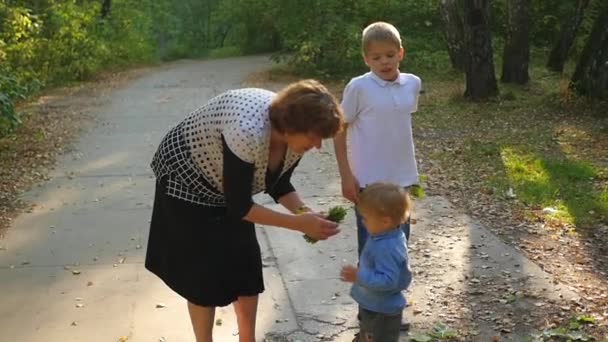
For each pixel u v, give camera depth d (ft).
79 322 13.10
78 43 59.62
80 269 15.71
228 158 8.75
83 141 30.40
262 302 13.82
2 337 12.54
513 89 41.27
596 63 34.06
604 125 30.55
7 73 34.14
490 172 23.63
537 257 15.84
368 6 54.90
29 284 14.89
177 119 36.14
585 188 21.42
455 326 12.61
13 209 20.38
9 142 29.86
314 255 16.34
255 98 8.96
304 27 54.34
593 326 12.41
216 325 12.80
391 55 11.55
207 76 60.49
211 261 9.66
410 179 12.00
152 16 112.88
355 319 13.03
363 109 11.71
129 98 45.27
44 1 56.59
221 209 9.64
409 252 16.26
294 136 8.68
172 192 9.55
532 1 61.46
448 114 34.78
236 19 92.89
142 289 14.55
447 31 49.78
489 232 17.57
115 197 21.61
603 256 15.87
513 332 12.34
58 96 46.65
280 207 20.13
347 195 11.39
